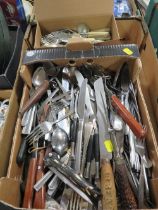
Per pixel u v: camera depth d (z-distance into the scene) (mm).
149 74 905
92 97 734
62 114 702
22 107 715
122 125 666
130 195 558
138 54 730
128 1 1098
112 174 566
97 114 693
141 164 619
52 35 951
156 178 568
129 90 759
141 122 710
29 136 672
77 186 571
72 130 658
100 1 881
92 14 929
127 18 953
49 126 676
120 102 698
